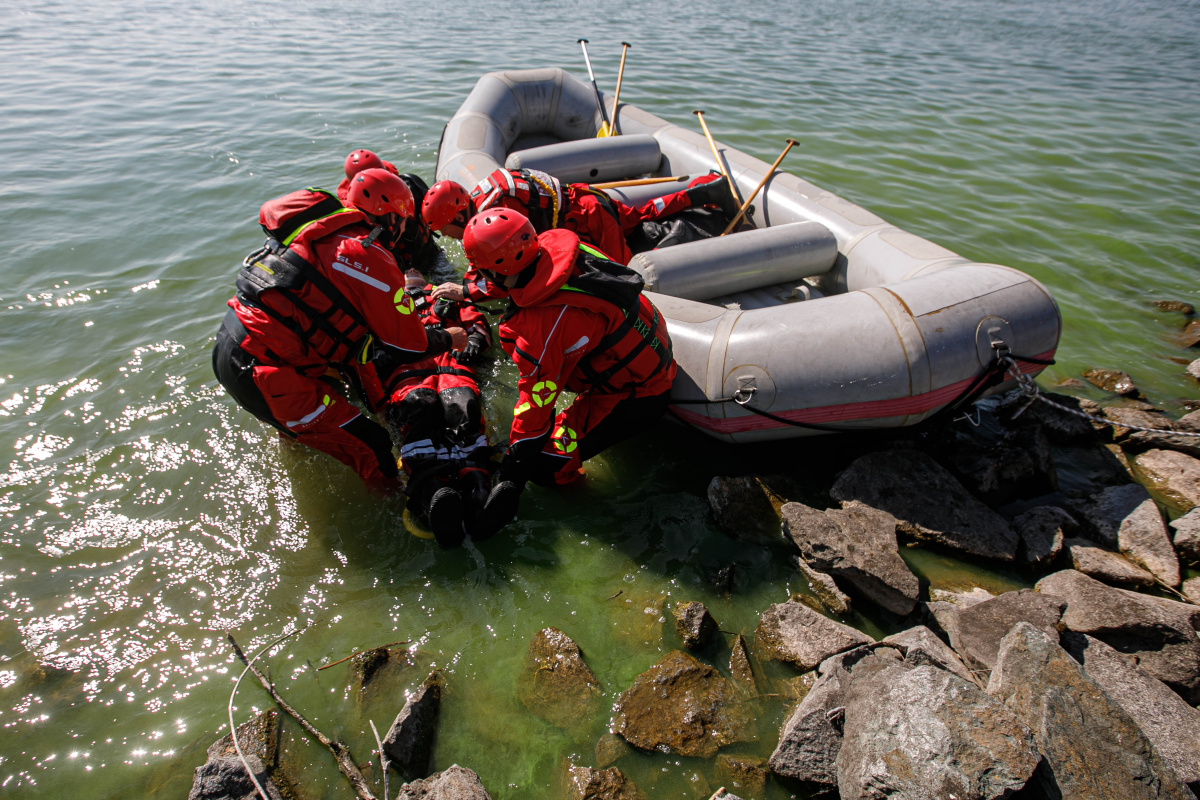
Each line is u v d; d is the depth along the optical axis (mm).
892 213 5344
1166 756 1911
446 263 4441
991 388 3189
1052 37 12227
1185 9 15648
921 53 10664
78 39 9758
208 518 2678
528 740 2018
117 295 4000
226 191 5230
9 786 1868
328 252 2498
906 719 1788
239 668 2184
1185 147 6949
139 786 1879
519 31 10844
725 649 2295
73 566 2477
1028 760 1668
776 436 2992
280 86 7734
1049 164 6453
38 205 4957
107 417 3127
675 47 10188
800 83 8641
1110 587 2373
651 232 4074
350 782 1895
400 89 7703
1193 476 3064
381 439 2729
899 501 2777
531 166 4543
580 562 2584
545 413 2537
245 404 2719
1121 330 4203
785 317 2926
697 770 1948
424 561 2555
